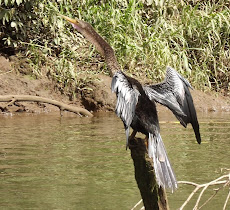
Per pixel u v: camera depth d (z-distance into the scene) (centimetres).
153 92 639
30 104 1544
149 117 632
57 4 1797
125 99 579
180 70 1683
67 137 1184
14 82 1571
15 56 1642
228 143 1151
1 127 1287
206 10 1844
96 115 1519
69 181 884
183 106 658
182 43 1756
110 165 975
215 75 1753
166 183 561
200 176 912
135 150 612
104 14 1723
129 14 1727
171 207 796
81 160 999
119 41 1675
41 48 1675
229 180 695
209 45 1766
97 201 788
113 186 866
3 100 1423
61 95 1606
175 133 1262
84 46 1733
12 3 1576
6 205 766
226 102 1702
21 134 1205
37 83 1588
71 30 1753
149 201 617
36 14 1686
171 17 1844
